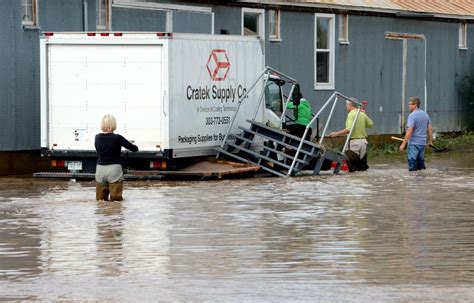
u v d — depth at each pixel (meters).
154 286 22.02
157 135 44.69
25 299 20.86
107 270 23.95
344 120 72.31
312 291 21.33
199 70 46.34
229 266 24.30
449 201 37.72
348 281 22.38
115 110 45.09
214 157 47.97
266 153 49.19
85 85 45.44
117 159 37.31
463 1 86.38
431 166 55.88
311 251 26.42
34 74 48.94
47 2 49.50
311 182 45.44
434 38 81.94
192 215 33.56
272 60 66.06
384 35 76.31
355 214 33.88
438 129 82.88
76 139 45.62
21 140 48.50
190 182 44.97
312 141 52.88
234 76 48.88
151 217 33.06
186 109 45.59
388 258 25.30
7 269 24.16
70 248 27.09
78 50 45.41
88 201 37.44
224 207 35.78
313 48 69.56
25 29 48.41
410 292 21.11
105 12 52.72
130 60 44.81
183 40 45.22
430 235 29.12
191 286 21.97
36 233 29.69
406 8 77.44
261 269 23.89
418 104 52.12
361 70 74.12
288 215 33.59
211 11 60.00
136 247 27.19
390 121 77.31
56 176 46.12
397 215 33.59
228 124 48.66
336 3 70.69
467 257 25.41
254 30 65.19
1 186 43.09
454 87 84.62
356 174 50.09
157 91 44.59
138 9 54.56
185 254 26.03
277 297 20.77
